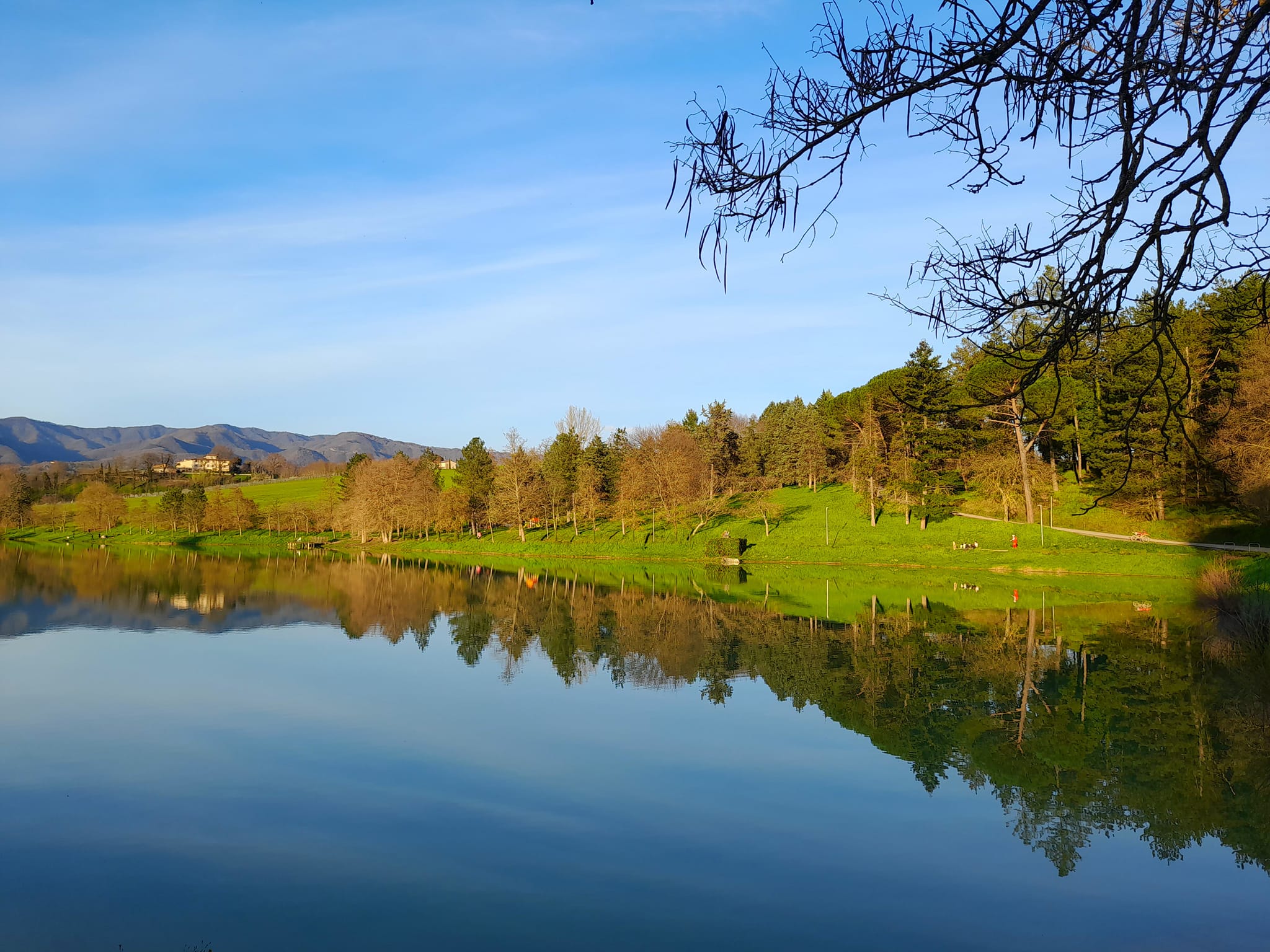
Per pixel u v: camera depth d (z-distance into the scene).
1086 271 4.96
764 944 10.98
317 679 26.45
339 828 14.63
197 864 13.25
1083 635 33.31
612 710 22.58
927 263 5.21
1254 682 24.78
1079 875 12.91
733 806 15.62
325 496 126.06
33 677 26.42
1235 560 42.00
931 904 12.07
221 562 78.81
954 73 4.64
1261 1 4.34
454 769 17.66
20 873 12.94
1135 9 4.48
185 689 24.95
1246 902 12.09
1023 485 66.62
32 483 145.38
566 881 12.77
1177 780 16.84
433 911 11.82
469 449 109.06
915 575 58.47
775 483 103.94
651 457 87.06
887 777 17.17
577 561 80.56
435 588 56.00
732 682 25.92
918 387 68.81
